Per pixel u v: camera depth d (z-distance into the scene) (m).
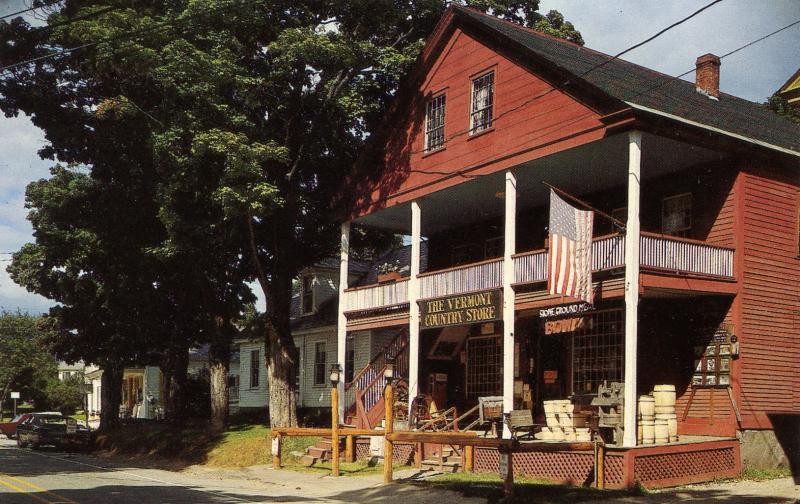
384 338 32.62
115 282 33.31
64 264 33.44
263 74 26.00
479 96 22.86
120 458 31.45
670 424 18.45
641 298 20.59
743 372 19.14
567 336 23.39
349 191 27.78
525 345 24.97
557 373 23.66
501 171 21.70
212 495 16.52
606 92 18.36
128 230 30.72
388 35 28.02
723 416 19.09
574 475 17.67
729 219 19.97
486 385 26.66
